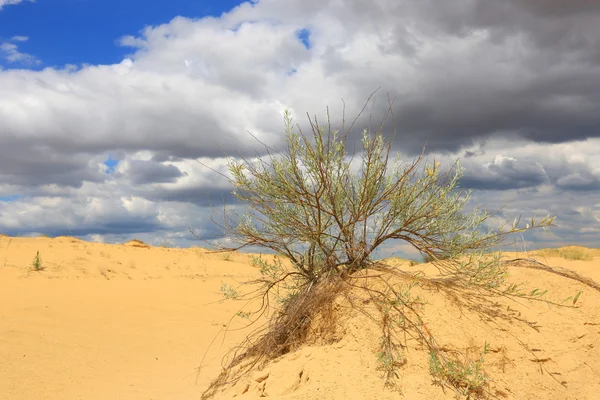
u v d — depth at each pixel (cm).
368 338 462
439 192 532
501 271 527
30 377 552
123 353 667
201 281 1230
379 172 533
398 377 420
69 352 646
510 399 412
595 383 445
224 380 515
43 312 802
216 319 891
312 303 525
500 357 446
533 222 497
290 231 552
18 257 1216
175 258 1527
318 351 467
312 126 522
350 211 542
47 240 1545
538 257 748
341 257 569
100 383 553
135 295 1007
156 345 717
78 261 1249
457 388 409
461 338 456
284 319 548
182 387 546
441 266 566
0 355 606
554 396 425
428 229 532
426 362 434
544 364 450
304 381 442
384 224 552
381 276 535
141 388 542
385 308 476
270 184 542
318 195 533
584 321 500
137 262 1388
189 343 739
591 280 579
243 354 578
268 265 585
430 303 496
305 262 585
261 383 456
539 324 488
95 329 757
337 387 418
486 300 512
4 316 758
